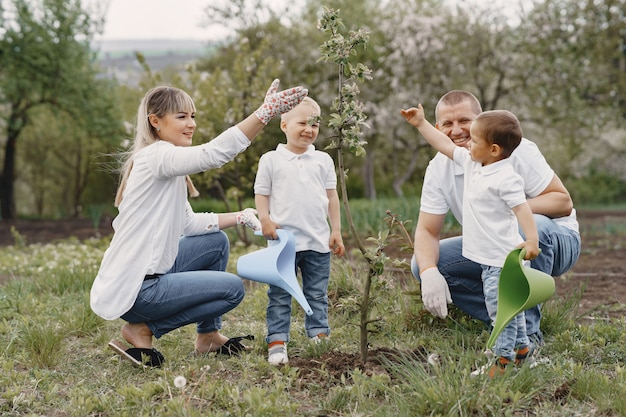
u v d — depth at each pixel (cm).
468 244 324
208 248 378
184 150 331
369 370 320
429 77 1858
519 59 1844
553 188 373
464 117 369
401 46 1811
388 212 327
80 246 1010
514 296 296
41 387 323
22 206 3123
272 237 368
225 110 923
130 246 341
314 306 388
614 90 2039
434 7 2008
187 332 422
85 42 2031
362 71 312
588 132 2262
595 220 1714
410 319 412
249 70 972
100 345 402
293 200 380
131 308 343
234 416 277
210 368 343
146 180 340
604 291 543
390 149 2350
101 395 304
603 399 284
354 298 334
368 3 2214
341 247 390
